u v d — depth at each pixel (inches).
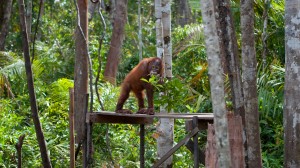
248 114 353.4
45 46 792.9
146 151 545.3
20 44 851.4
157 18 484.7
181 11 1081.4
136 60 818.2
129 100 623.5
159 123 490.6
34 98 352.8
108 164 536.4
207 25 274.8
